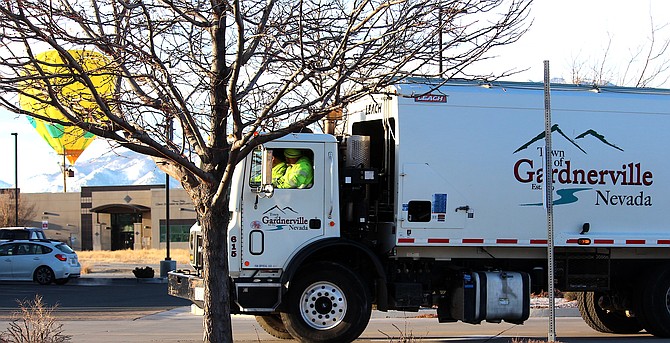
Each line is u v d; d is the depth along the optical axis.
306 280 11.59
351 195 12.07
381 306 11.81
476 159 11.96
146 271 30.53
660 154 12.66
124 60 7.23
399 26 7.24
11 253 28.70
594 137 12.47
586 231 12.35
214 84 7.64
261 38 7.91
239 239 11.47
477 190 11.94
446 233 11.83
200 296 11.64
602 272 12.66
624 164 12.53
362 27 7.38
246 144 7.52
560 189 12.30
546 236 12.12
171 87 7.30
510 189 12.05
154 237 75.69
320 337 11.50
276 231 11.54
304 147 11.69
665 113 12.72
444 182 11.84
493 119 12.07
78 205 79.94
